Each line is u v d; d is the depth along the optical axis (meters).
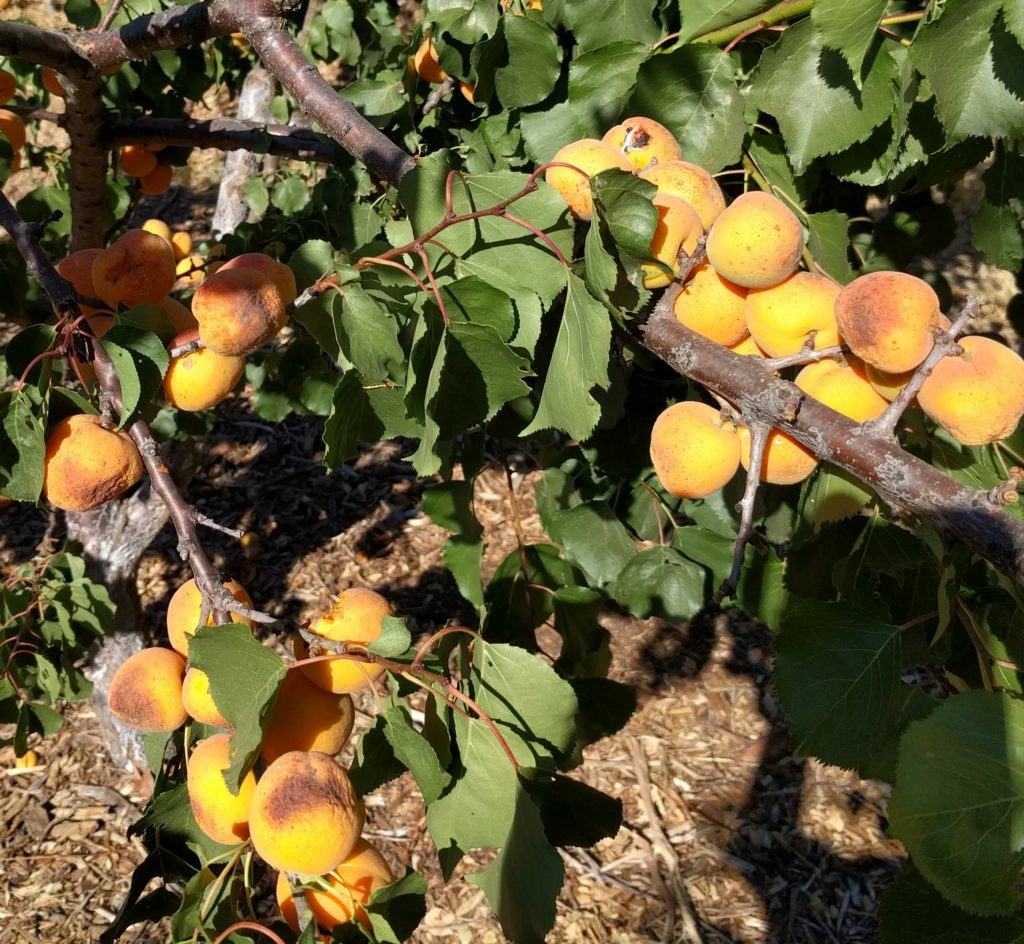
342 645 0.44
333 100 0.60
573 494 0.92
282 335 2.12
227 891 0.44
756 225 0.47
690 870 1.58
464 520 0.82
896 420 0.44
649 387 0.81
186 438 1.34
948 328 0.45
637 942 1.47
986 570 0.59
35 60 0.74
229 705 0.40
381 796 1.72
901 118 0.62
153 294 0.53
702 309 0.51
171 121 0.98
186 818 0.49
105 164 1.01
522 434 0.55
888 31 0.64
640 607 0.79
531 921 0.48
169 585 2.13
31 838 1.64
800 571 0.64
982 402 0.44
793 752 0.48
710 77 0.65
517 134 0.82
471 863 1.60
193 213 3.04
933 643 0.50
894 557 0.58
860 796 1.70
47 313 1.17
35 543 2.16
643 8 0.73
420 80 0.99
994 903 0.38
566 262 0.51
